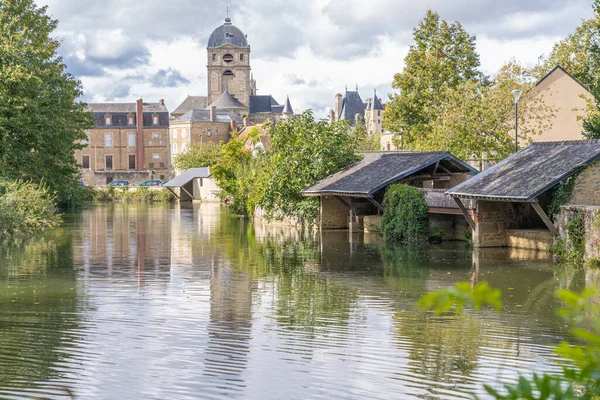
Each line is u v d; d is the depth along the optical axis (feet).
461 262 86.22
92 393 37.01
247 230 139.54
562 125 167.84
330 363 42.27
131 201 289.12
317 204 136.87
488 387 11.21
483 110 158.61
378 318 54.39
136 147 405.80
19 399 35.94
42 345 46.11
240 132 410.93
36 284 70.85
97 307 58.65
